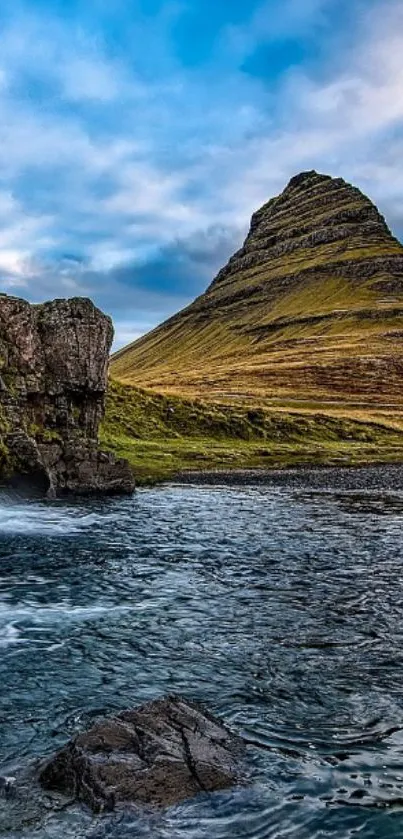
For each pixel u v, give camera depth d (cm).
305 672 1691
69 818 1051
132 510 4656
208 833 1046
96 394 6194
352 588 2505
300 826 1075
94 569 2786
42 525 3941
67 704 1482
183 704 1366
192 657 1786
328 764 1255
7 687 1566
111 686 1585
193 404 12012
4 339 5525
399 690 1592
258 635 1970
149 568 2814
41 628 2003
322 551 3200
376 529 3862
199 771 1145
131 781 1094
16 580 2583
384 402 17438
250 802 1116
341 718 1443
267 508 4822
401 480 7044
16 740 1316
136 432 10156
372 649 1861
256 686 1602
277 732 1372
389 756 1294
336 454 9850
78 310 6038
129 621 2086
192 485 6512
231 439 10981
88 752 1151
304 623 2084
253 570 2789
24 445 5134
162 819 1053
